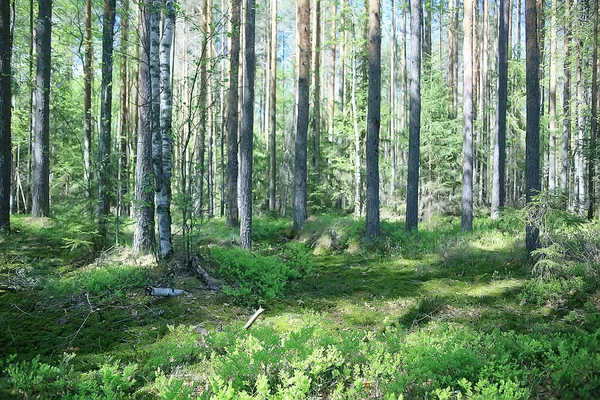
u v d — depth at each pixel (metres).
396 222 15.80
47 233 10.62
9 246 9.67
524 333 6.14
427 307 7.49
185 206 8.68
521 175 33.66
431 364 4.18
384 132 24.17
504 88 15.97
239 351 4.42
